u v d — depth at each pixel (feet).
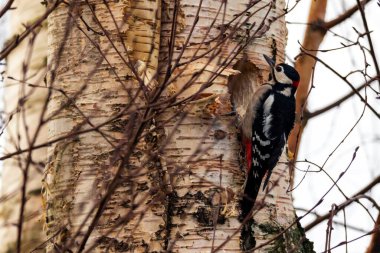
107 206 35.29
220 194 36.27
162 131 36.63
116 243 35.29
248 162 38.60
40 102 46.09
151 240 35.70
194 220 36.81
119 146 29.40
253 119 40.68
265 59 40.45
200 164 37.27
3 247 45.24
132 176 29.43
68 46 37.45
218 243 36.83
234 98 42.01
